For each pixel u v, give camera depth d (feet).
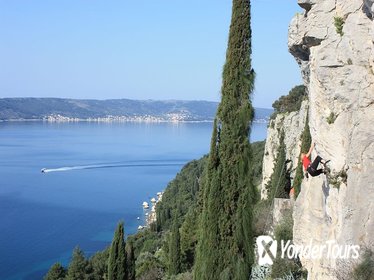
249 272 49.06
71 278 179.93
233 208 49.03
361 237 51.01
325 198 64.39
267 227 113.60
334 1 59.21
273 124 204.74
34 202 442.50
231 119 48.70
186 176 452.76
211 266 49.49
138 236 327.26
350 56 56.18
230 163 48.96
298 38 65.51
